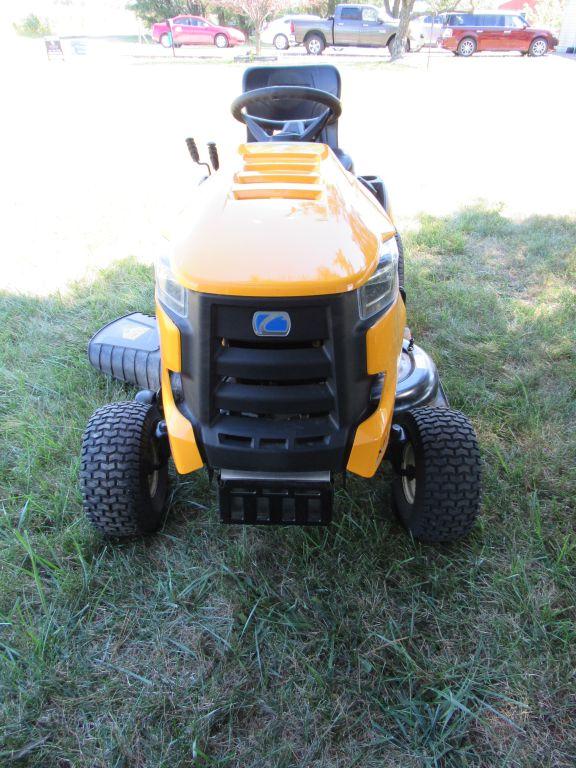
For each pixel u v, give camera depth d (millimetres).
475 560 2271
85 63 21000
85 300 4273
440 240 5207
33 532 2424
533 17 34812
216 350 1728
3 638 1981
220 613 2107
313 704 1814
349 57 22125
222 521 2041
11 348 3666
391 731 1751
